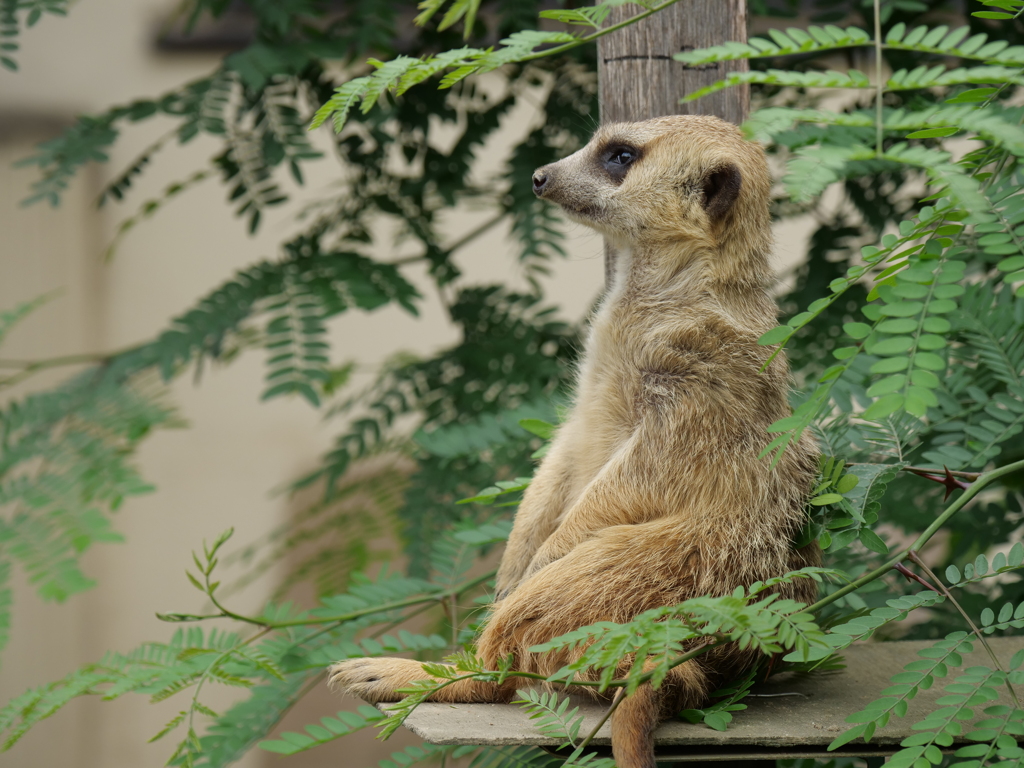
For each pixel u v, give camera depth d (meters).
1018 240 3.62
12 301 12.33
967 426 5.95
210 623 12.69
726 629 3.69
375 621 6.59
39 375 12.35
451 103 8.84
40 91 12.16
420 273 13.23
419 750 5.90
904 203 8.43
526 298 9.14
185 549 12.94
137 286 12.81
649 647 3.44
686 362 5.36
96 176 12.41
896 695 4.09
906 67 7.53
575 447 5.98
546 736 4.21
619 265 6.00
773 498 5.12
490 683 4.97
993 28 7.32
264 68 7.64
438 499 7.99
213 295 7.86
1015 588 6.59
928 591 4.47
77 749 12.98
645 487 5.21
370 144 8.98
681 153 5.68
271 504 13.16
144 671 5.26
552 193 5.98
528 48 3.69
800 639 3.49
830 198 9.48
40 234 12.39
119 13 12.30
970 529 6.89
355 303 7.61
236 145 8.48
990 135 3.13
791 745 4.34
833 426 5.96
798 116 3.01
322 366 7.18
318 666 5.77
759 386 5.32
